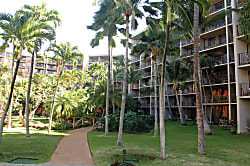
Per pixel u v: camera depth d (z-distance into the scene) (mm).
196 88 10875
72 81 46250
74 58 21125
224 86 27719
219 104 26266
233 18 19391
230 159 9031
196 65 11117
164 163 8406
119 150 11188
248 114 18609
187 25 14781
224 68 27844
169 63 27109
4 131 19188
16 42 14766
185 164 8242
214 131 19766
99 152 10742
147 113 42344
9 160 8727
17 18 11828
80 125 28453
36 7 15820
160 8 13594
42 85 32969
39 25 12281
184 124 26125
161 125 9477
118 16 14375
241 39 19078
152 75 41719
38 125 25438
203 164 8242
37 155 9789
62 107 25938
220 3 28969
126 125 22375
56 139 15672
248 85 18875
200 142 10234
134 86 47406
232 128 18219
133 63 48438
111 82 32344
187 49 35312
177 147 12039
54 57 20719
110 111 39500
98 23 16578
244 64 18484
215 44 28938
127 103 36094
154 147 12062
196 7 11656
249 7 11391
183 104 35344
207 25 15703
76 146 12797
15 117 37219
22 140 13859
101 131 22969
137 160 8953
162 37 18406
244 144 12695
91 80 49906
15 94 26750
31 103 29188
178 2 10867
